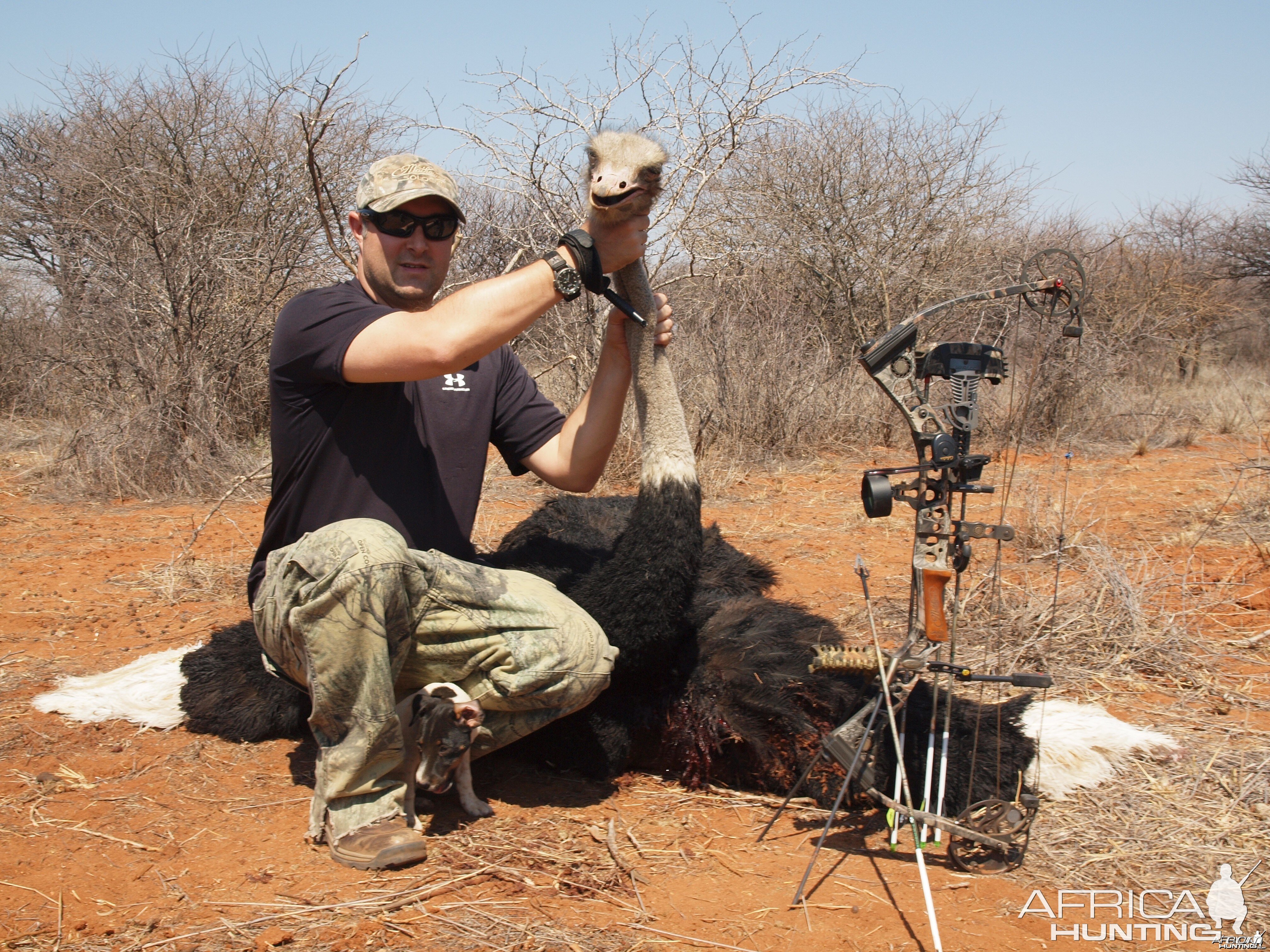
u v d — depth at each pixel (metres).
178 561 6.16
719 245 12.67
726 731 3.31
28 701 4.12
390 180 3.17
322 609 2.78
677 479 3.22
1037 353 5.16
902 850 2.97
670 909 2.66
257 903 2.66
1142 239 17.94
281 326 3.11
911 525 7.27
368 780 2.91
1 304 12.98
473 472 3.43
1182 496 8.06
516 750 3.60
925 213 14.38
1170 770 3.44
